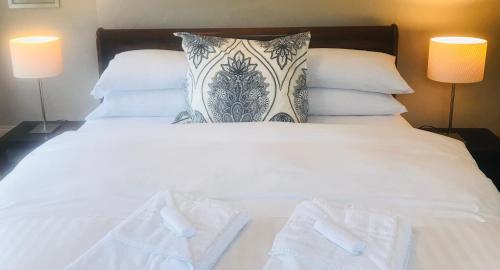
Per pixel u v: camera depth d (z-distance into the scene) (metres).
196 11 2.80
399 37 2.79
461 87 2.88
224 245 1.15
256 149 1.70
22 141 2.55
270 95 2.12
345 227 1.17
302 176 1.52
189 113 2.20
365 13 2.77
